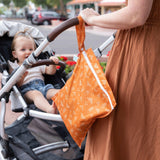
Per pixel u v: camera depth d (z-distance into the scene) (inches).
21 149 91.0
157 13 61.7
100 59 235.3
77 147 95.1
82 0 1422.2
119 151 70.9
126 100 66.7
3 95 91.2
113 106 64.3
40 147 92.8
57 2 1983.3
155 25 62.2
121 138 69.8
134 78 64.9
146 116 66.7
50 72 113.9
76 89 70.8
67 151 94.4
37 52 75.0
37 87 109.0
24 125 96.3
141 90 65.1
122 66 66.8
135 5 55.2
